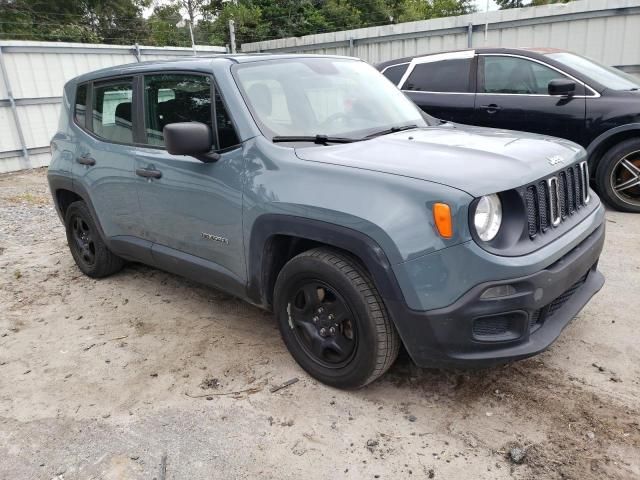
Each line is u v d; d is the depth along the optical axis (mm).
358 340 2785
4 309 4371
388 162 2725
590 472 2359
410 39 11789
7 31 22656
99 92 4309
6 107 11195
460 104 6816
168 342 3688
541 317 2703
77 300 4480
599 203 3355
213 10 26719
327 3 23547
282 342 3590
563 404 2812
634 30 9031
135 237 4109
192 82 3482
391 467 2451
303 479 2410
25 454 2666
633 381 2971
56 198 4965
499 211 2506
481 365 2525
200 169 3332
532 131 6367
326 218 2697
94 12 26141
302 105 3379
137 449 2654
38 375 3373
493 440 2588
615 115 5844
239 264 3270
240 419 2832
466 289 2412
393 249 2496
